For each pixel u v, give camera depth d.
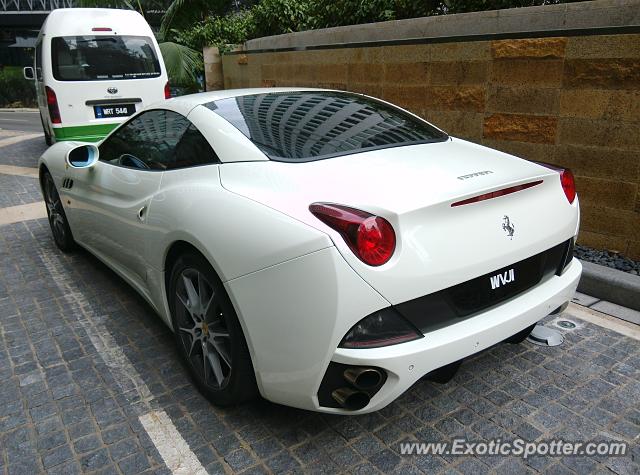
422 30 6.02
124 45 8.24
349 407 2.15
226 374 2.57
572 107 4.48
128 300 3.88
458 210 2.22
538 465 2.29
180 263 2.68
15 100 28.20
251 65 9.43
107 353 3.19
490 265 2.28
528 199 2.54
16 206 6.50
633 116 4.11
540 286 2.59
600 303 3.73
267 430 2.50
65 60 7.82
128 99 8.34
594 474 2.24
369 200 2.13
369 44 6.44
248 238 2.23
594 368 2.97
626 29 4.04
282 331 2.14
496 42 4.95
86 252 4.89
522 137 4.92
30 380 2.93
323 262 2.01
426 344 2.10
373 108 3.33
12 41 40.12
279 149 2.60
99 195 3.70
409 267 2.07
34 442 2.46
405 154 2.67
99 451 2.39
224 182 2.55
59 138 7.95
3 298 3.95
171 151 3.03
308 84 7.81
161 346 3.26
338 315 2.01
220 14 13.59
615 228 4.35
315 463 2.31
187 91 12.91
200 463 2.31
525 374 2.92
